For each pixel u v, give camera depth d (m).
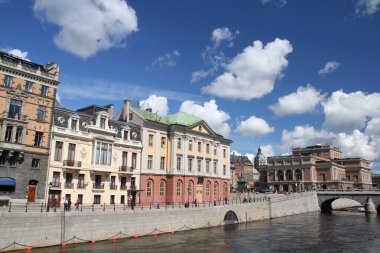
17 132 46.28
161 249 38.56
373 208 90.56
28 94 47.66
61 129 51.16
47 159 48.81
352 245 44.59
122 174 59.28
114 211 43.03
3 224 33.03
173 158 68.00
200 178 73.62
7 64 45.94
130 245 39.75
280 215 79.94
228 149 85.44
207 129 77.50
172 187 66.81
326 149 163.00
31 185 47.06
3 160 44.59
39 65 50.94
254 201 74.94
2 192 44.09
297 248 42.16
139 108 73.25
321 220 74.25
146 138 64.88
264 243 45.00
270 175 151.12
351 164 162.62
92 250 36.00
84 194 53.12
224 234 51.03
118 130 60.19
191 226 53.88
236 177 154.62
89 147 54.72
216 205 61.47
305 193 94.38
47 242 36.28
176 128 69.38
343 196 96.12
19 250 33.84
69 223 38.50
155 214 48.22
